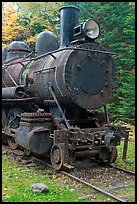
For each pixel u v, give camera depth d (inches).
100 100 299.3
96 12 655.1
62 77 283.3
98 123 316.5
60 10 327.6
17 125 368.8
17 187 238.7
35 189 225.1
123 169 285.1
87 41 300.7
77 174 274.1
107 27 668.7
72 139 274.1
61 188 235.9
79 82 286.8
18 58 439.8
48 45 377.1
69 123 303.6
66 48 281.7
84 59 290.4
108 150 300.5
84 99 290.2
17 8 854.5
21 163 312.3
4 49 494.6
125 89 585.6
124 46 636.1
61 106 311.1
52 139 299.7
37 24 855.1
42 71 324.2
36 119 298.7
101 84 299.6
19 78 386.0
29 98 348.2
